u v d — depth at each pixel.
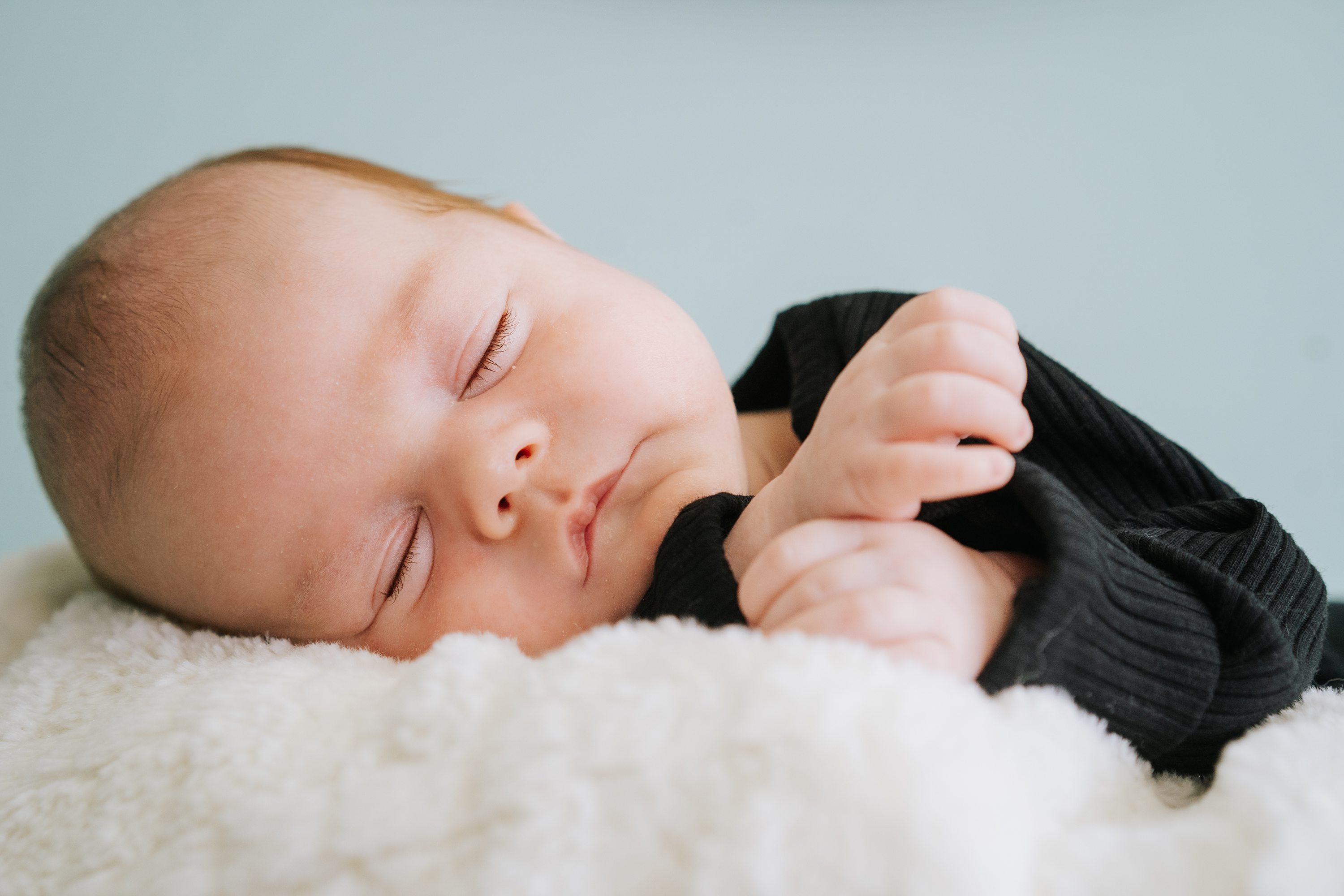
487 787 0.27
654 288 0.39
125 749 0.30
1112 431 0.37
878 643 0.28
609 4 0.58
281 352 0.35
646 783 0.26
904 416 0.30
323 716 0.29
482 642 0.29
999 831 0.25
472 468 0.34
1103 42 0.55
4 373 0.56
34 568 0.41
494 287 0.36
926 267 0.56
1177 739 0.30
